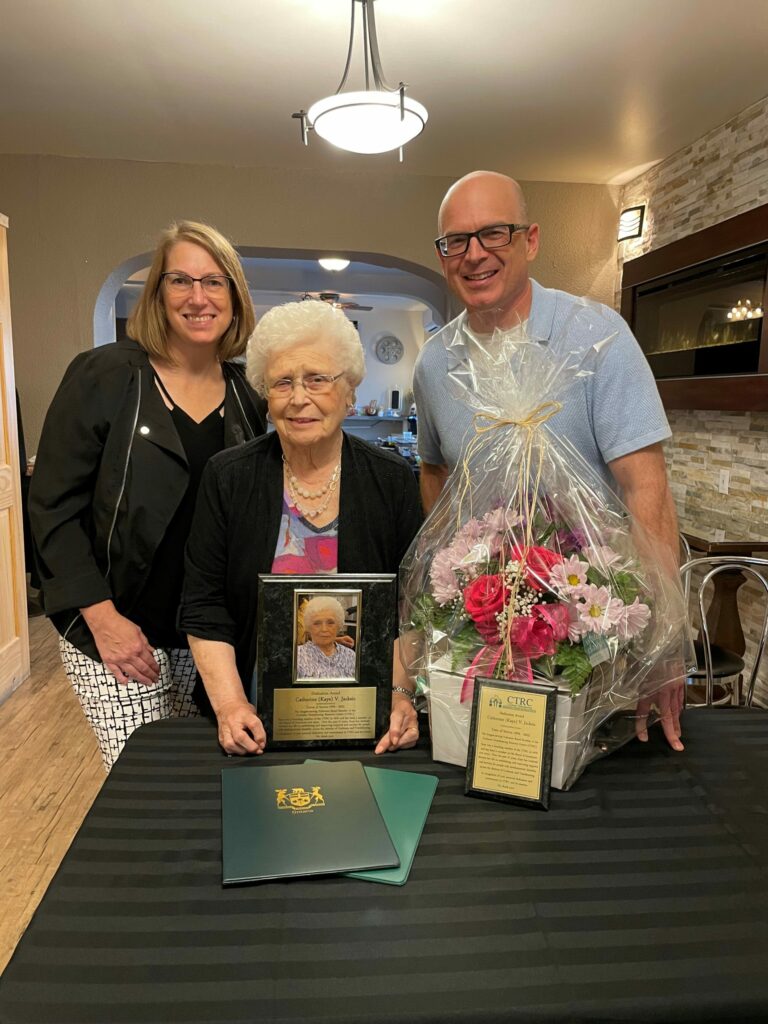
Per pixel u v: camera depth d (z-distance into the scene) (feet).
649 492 4.29
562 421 4.44
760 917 2.41
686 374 10.99
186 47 8.46
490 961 2.21
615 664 3.17
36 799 7.55
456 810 3.01
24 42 8.34
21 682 10.50
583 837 2.83
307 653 3.41
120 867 2.62
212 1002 2.05
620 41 8.25
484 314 4.85
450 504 3.73
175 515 4.76
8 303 10.14
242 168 13.00
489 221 4.54
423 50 8.51
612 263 14.20
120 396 4.68
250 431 5.07
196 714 5.22
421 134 11.32
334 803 2.97
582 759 3.23
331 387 3.55
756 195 9.98
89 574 4.61
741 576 9.04
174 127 11.11
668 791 3.17
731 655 7.93
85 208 12.75
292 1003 2.05
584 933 2.33
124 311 28.32
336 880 2.56
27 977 2.12
